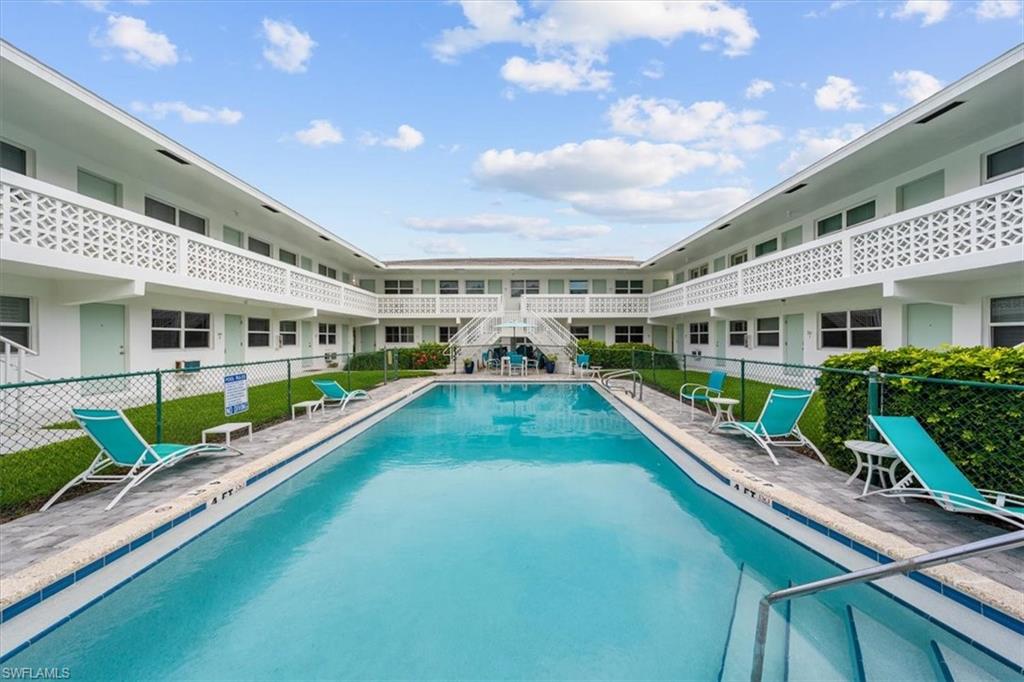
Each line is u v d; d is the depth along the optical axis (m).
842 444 5.68
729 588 3.71
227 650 3.00
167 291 11.68
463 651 2.98
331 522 4.99
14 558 3.39
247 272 13.61
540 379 17.61
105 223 8.92
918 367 4.73
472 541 4.54
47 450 6.47
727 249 20.34
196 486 5.07
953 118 8.50
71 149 10.12
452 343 22.14
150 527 4.01
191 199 13.82
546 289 27.78
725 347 20.27
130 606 3.46
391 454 7.80
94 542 3.64
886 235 9.54
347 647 3.02
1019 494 3.90
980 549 1.83
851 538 3.81
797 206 14.17
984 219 7.62
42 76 7.52
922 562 1.95
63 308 9.91
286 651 2.99
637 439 8.87
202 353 14.16
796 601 3.47
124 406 11.26
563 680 2.74
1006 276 8.62
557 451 8.00
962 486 3.96
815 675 2.71
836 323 13.39
